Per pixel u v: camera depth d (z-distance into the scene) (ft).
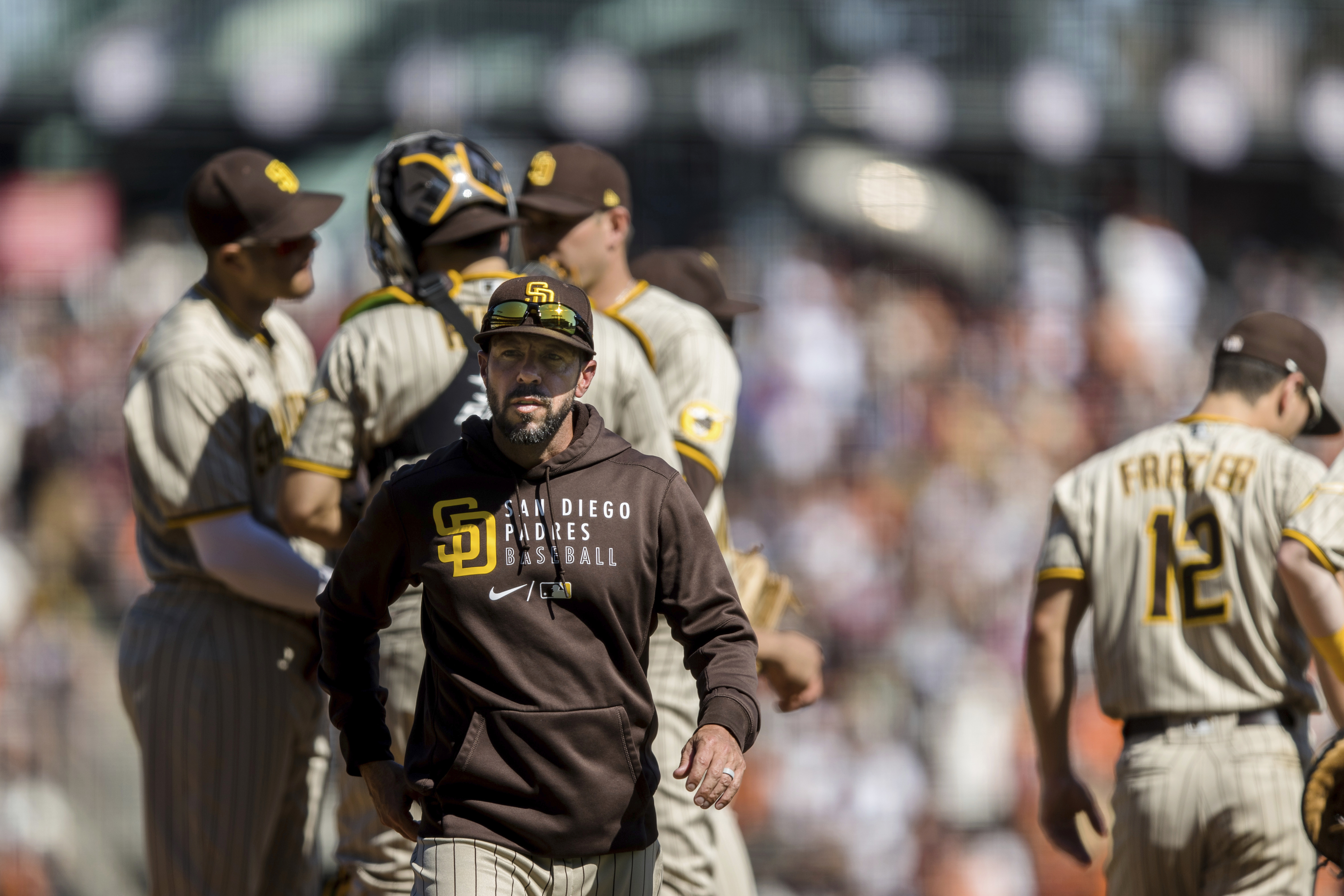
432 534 31.32
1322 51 145.69
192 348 43.73
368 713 33.01
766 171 140.36
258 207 44.37
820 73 137.49
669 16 135.13
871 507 126.11
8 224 129.80
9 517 112.16
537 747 30.76
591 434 32.01
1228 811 44.65
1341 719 44.75
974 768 105.19
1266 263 157.79
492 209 41.70
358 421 40.27
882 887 97.40
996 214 149.07
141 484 44.34
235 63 128.67
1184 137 142.41
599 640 31.27
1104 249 149.07
